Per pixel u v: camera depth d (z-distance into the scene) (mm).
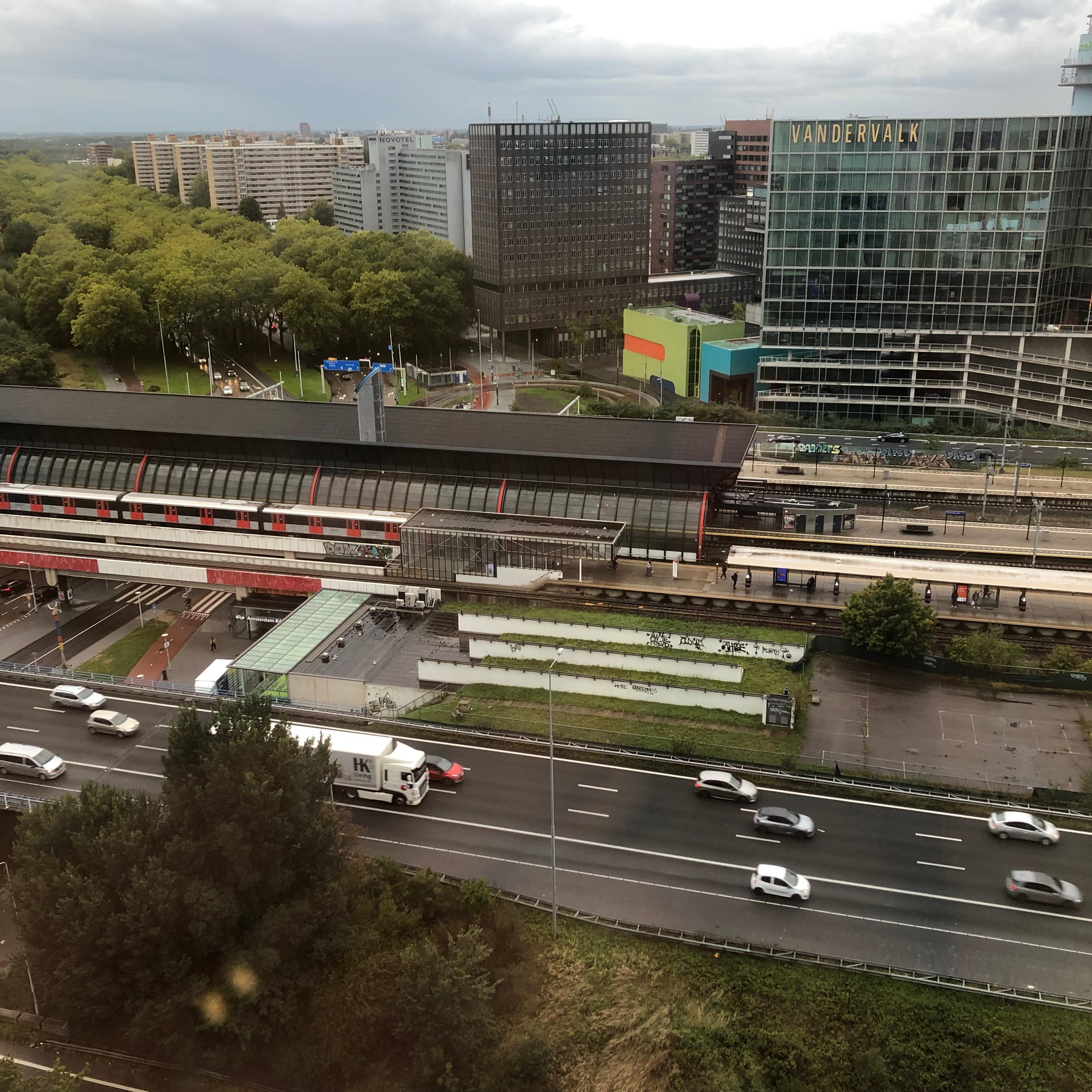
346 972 70812
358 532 134250
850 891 76000
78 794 88062
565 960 70938
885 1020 65312
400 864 79438
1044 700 100688
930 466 179000
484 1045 65625
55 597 145625
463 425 143000
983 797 85375
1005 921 72938
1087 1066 62438
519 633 114000
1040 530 142250
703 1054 64375
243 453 146125
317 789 76312
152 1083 68250
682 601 124062
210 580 135875
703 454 132250
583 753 93750
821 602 120812
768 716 95938
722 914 74000
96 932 66000
